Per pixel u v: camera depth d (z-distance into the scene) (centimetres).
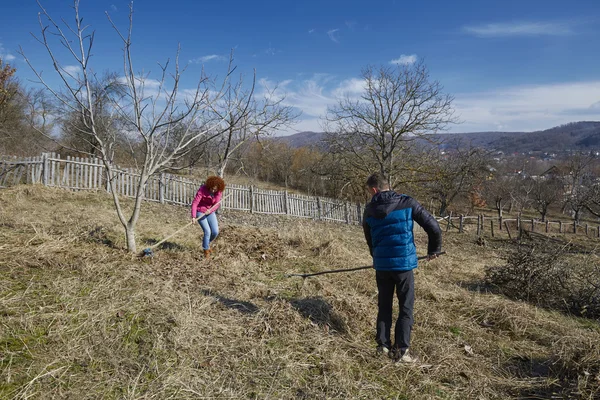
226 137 954
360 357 338
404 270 334
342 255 731
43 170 1055
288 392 273
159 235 705
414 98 1789
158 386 258
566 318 527
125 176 1195
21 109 2061
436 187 2328
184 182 1323
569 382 315
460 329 429
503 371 345
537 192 3150
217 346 318
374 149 1920
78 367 266
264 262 626
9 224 575
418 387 302
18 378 244
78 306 342
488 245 1596
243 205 1506
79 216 731
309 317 393
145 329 325
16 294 348
